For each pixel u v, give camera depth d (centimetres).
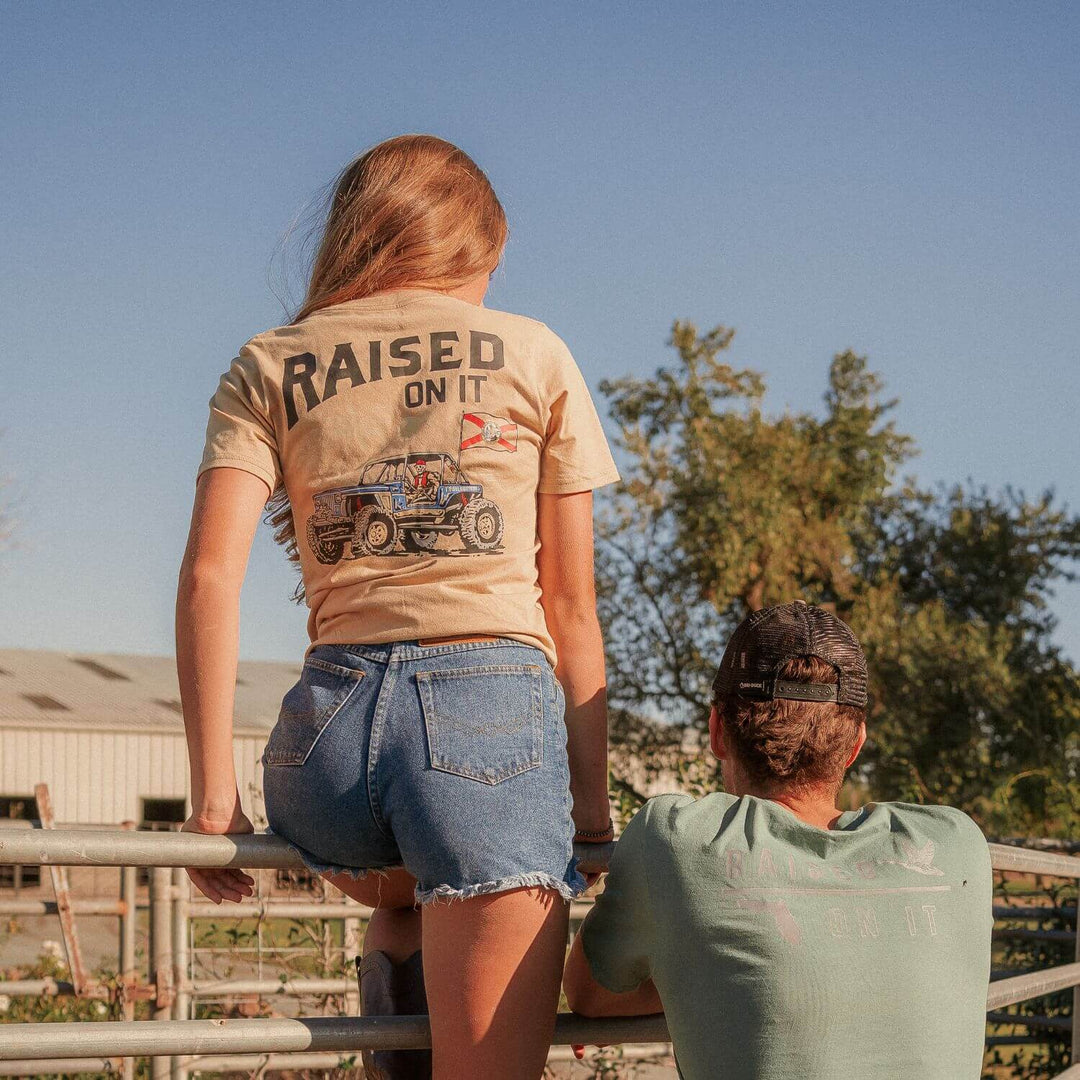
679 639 1991
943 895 172
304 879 620
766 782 183
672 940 169
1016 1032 726
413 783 152
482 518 162
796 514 2236
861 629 2144
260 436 166
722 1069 163
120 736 2641
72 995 515
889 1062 162
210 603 159
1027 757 1870
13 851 147
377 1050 166
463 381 164
